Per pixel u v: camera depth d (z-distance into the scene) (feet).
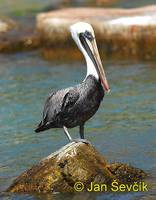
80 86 41.22
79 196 39.45
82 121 41.60
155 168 43.55
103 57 80.53
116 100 61.00
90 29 43.16
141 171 42.16
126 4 111.04
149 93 62.49
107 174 40.78
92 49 42.91
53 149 49.06
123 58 79.10
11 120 57.06
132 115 56.44
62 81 69.10
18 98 63.72
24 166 45.65
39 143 50.67
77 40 43.42
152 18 80.43
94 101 41.32
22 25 95.96
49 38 85.05
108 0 115.55
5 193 40.55
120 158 45.98
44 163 41.09
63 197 39.37
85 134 52.19
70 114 41.04
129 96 62.03
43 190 40.16
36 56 82.94
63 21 83.92
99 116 56.80
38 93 64.95
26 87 67.56
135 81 67.36
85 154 40.73
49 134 52.90
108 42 81.00
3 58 82.79
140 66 74.08
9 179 43.21
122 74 70.69
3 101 62.95
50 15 86.53
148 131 51.85
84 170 40.27
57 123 41.78
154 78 67.92
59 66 76.64
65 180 40.16
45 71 74.33
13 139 52.11
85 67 75.20
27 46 86.33
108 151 47.73
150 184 40.68
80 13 86.07
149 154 46.57
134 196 39.09
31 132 53.62
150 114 56.34
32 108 60.08
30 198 39.50
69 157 40.45
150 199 38.52
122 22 80.64
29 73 73.67
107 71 72.64
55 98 41.45
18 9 115.34
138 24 79.87
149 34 79.25
